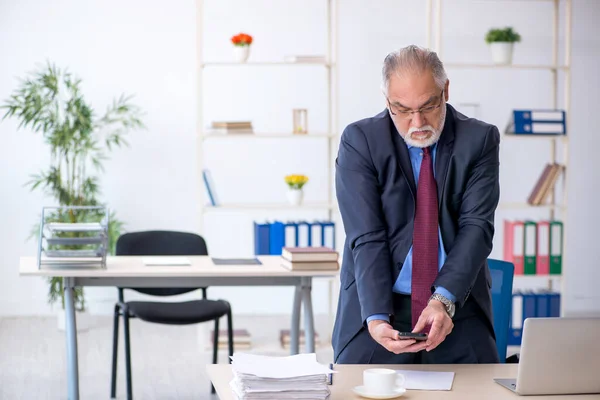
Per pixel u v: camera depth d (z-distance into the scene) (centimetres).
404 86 264
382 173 283
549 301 663
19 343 662
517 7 783
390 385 240
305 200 781
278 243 644
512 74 787
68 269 450
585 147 802
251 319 770
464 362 286
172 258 500
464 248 271
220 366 268
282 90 771
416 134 271
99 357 623
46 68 736
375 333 263
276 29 767
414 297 278
